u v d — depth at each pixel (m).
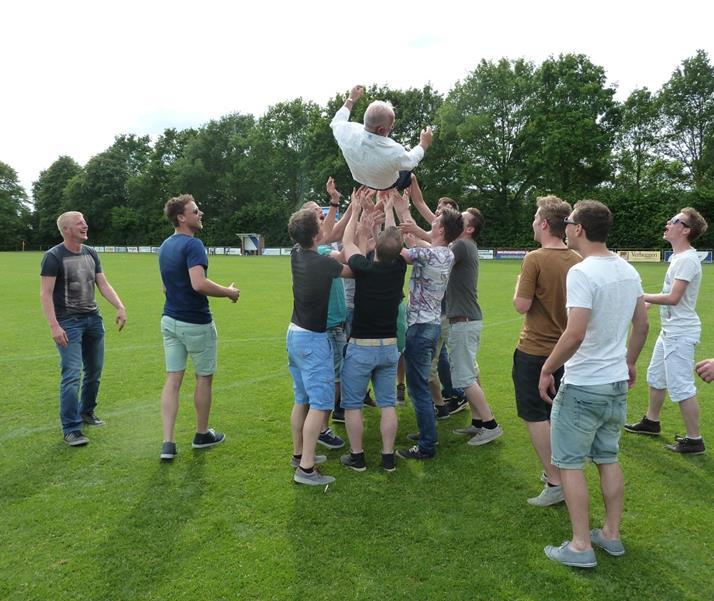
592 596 2.58
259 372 6.77
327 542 3.03
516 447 4.46
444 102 42.47
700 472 3.96
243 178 54.81
